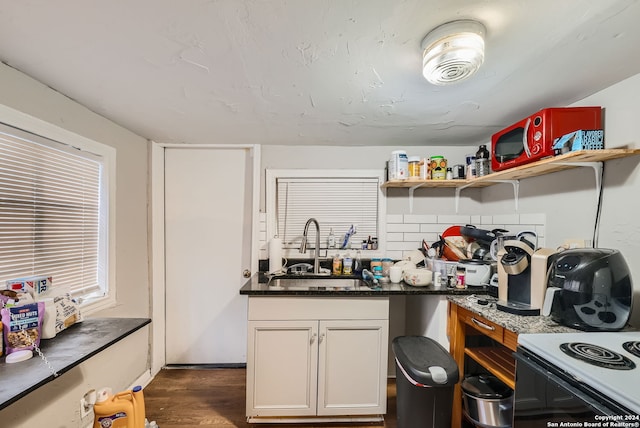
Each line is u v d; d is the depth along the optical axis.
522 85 1.26
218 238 2.32
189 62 1.10
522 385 1.02
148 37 0.95
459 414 1.56
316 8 0.81
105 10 0.83
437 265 1.90
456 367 1.30
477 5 0.80
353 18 0.85
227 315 2.31
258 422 1.67
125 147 1.88
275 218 2.30
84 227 1.59
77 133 1.50
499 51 1.00
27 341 1.07
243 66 1.12
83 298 1.58
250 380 1.62
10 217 1.22
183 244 2.30
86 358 1.06
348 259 2.12
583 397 0.79
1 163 1.18
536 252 1.37
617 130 1.23
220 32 0.92
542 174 1.65
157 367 2.19
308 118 1.68
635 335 1.06
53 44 1.00
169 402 1.85
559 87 1.27
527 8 0.80
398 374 1.44
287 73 1.17
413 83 1.25
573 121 1.29
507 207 1.97
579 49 0.99
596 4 0.78
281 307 1.63
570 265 1.16
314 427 1.64
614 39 0.93
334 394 1.64
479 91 1.32
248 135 2.03
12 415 1.14
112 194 1.76
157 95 1.39
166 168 2.29
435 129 1.86
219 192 2.32
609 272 1.09
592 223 1.35
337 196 2.30
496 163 1.68
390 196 2.29
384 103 1.46
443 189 2.29
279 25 0.88
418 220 2.29
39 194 1.34
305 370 1.63
